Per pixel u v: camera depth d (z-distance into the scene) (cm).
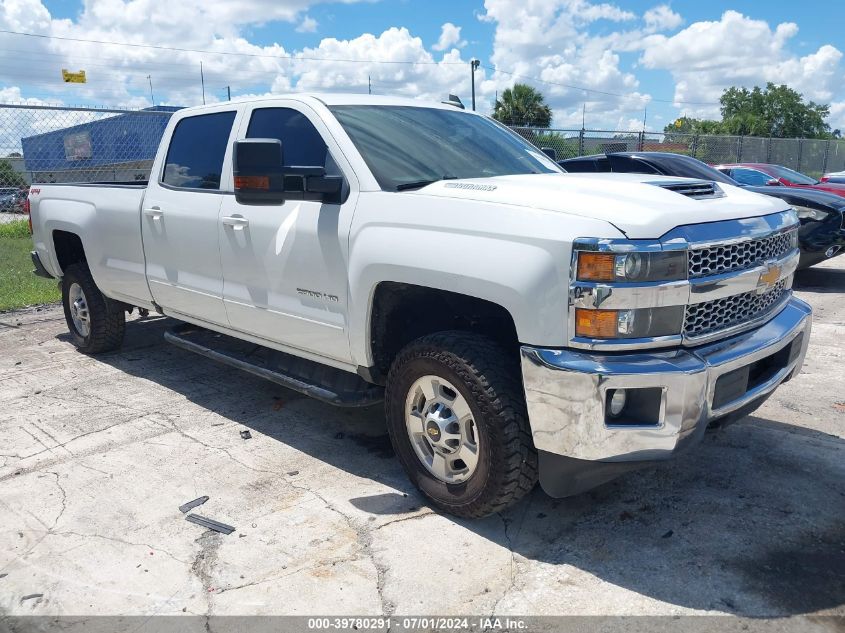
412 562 298
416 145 386
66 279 609
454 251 301
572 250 270
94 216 545
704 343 293
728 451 398
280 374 415
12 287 906
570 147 1669
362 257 338
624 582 282
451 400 321
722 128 5003
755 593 273
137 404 490
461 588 280
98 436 434
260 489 364
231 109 441
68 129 1182
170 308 495
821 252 882
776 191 910
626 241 267
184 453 408
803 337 352
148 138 1165
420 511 341
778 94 5184
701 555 298
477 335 313
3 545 314
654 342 275
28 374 561
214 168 444
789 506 337
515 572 290
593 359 271
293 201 381
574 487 297
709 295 287
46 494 360
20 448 416
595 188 314
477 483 312
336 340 367
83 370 571
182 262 466
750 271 304
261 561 300
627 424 275
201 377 550
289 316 390
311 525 329
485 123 463
